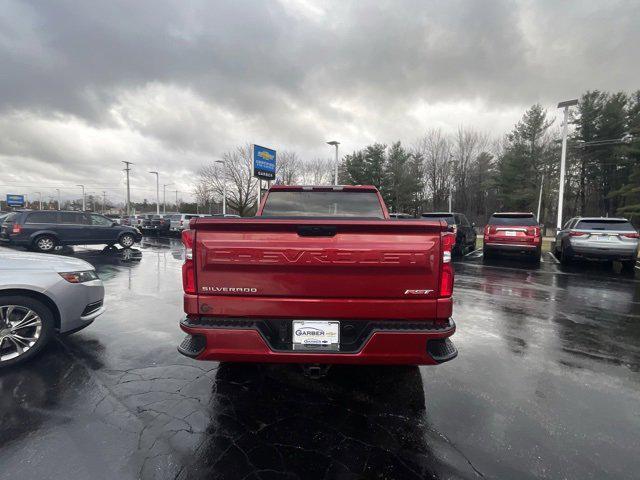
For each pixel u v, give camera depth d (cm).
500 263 1233
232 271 265
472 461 237
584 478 223
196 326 264
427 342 260
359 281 261
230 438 257
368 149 4697
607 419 287
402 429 271
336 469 228
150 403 302
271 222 259
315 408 298
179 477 220
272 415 287
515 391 330
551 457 241
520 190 4256
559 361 400
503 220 1285
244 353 264
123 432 262
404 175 4678
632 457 242
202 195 5334
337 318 264
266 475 222
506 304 657
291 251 259
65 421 273
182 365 376
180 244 2067
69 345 428
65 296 393
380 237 260
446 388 334
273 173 2956
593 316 579
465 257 1426
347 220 259
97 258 1343
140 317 549
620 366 388
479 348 435
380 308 262
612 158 4000
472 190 5125
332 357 262
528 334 489
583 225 1087
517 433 267
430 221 258
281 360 264
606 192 4291
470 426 275
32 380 338
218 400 309
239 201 4316
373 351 260
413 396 319
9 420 273
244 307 266
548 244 2166
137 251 1590
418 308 262
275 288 264
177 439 255
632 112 3841
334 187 438
